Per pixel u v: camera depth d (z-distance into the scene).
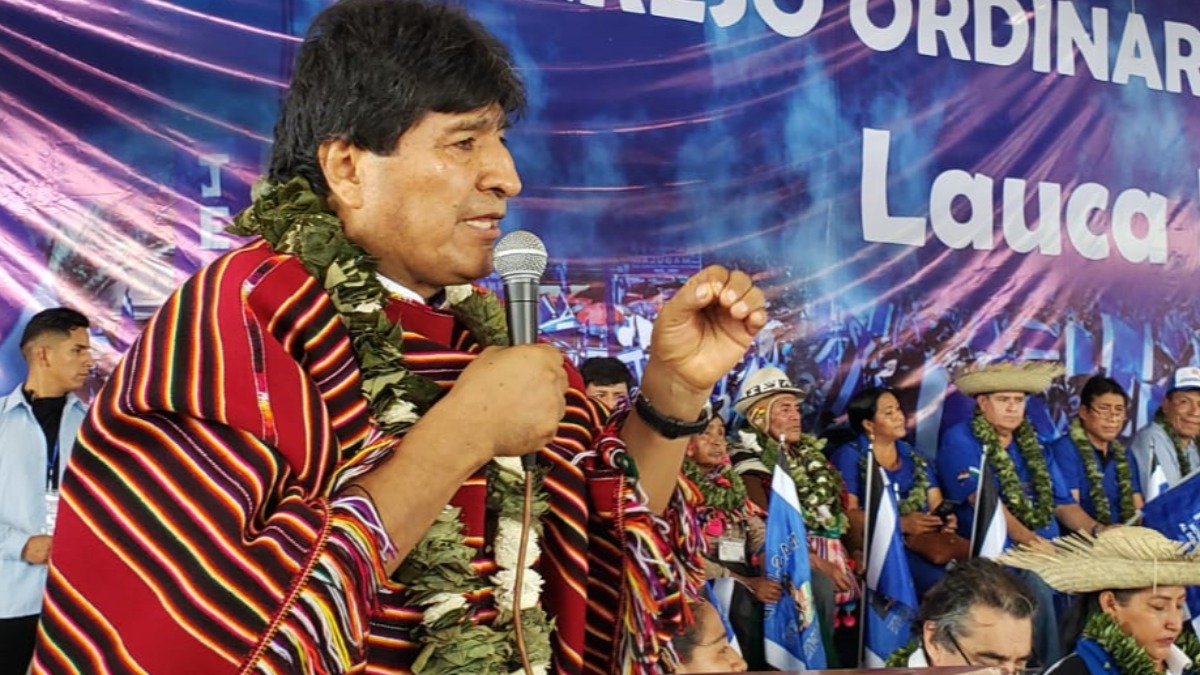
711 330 1.41
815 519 4.39
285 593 1.00
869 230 5.00
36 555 3.61
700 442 4.21
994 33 5.29
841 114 4.98
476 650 1.16
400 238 1.25
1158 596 3.09
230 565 1.00
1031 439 5.00
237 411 1.06
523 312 1.35
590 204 4.56
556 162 4.53
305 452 1.08
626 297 4.59
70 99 3.90
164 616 1.00
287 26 4.14
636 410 1.45
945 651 2.87
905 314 5.05
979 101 5.24
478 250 1.27
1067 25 5.42
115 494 1.04
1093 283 5.40
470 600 1.21
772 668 3.94
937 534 4.70
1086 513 5.13
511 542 1.27
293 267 1.18
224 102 4.06
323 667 1.00
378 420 1.18
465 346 1.38
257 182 1.32
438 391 1.23
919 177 5.11
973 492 4.81
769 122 4.86
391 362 1.20
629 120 4.63
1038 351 5.28
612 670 1.39
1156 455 5.36
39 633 1.05
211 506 1.02
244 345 1.09
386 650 1.16
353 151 1.24
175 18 4.02
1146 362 5.46
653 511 1.46
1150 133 5.55
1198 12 5.63
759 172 4.82
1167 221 5.55
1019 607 2.84
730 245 4.76
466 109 1.23
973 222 5.20
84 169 3.90
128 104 3.96
